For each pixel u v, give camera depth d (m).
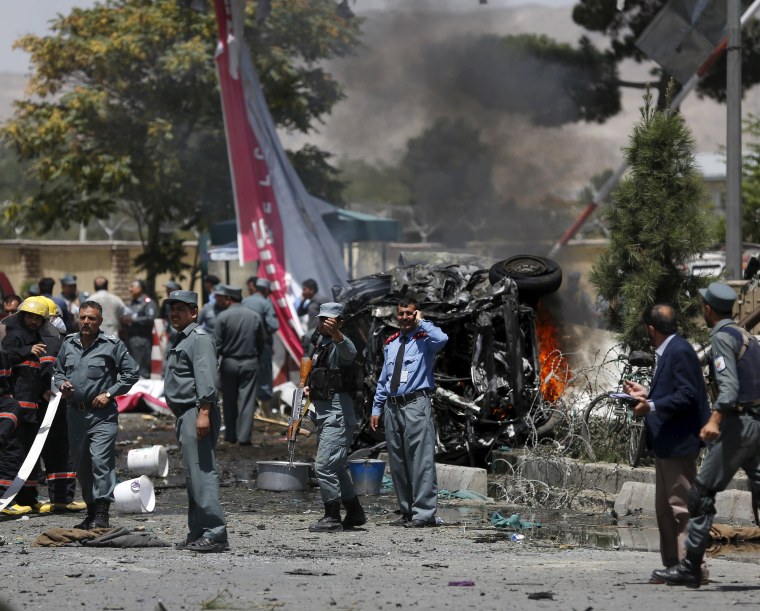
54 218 91.12
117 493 28.84
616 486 30.75
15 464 28.73
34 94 88.81
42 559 21.92
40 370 29.09
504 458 35.06
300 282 56.16
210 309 51.41
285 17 84.12
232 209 88.44
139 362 57.62
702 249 33.34
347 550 23.27
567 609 16.39
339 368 26.22
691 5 48.78
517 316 35.94
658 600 17.17
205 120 86.94
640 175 33.75
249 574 19.98
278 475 33.84
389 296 37.84
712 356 18.84
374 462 33.16
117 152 86.44
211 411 22.53
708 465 18.67
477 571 20.36
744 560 22.28
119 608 16.75
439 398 35.44
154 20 83.94
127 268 116.31
